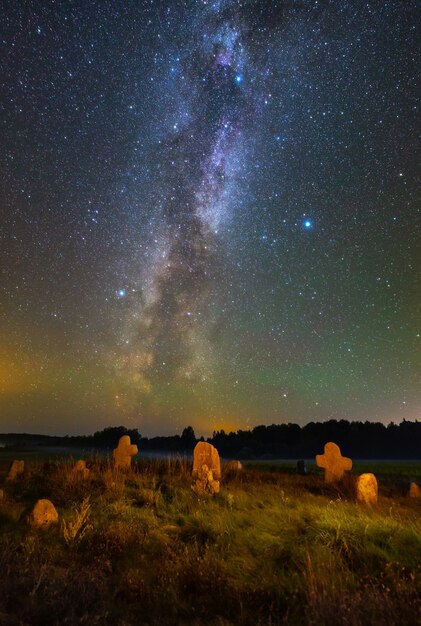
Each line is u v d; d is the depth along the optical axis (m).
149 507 11.27
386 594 4.97
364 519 8.27
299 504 11.00
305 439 74.19
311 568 5.88
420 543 7.00
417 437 71.25
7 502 10.81
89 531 8.33
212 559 6.70
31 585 5.25
